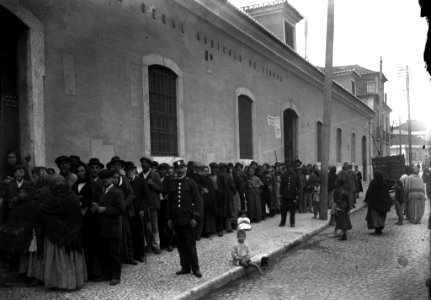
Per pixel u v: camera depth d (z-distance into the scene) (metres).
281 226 11.42
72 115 7.93
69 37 7.91
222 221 10.07
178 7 11.18
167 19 10.72
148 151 9.78
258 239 9.48
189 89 11.66
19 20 6.98
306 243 9.60
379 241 9.55
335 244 9.38
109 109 8.76
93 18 8.45
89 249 6.25
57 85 7.66
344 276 6.62
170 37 10.81
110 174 6.09
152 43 10.11
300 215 14.04
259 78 16.08
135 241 7.34
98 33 8.55
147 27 9.95
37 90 7.25
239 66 14.56
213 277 6.37
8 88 7.21
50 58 7.54
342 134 27.58
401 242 9.33
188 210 6.45
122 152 9.06
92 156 8.31
